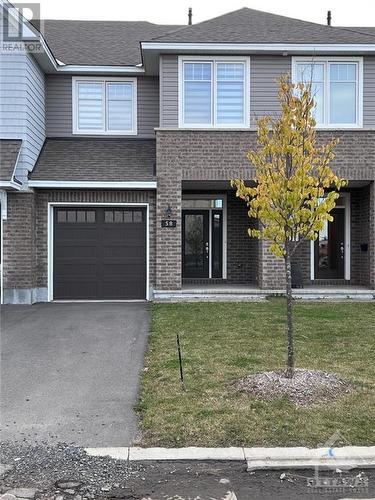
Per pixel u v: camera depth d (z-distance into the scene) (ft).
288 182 18.57
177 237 43.29
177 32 44.75
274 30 45.50
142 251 44.47
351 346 25.68
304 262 50.26
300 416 16.35
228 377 20.47
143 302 42.93
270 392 18.29
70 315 36.45
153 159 46.24
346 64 44.06
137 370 22.50
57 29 59.16
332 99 44.14
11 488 12.65
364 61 43.88
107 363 23.71
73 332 30.63
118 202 43.78
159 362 23.09
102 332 30.55
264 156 19.81
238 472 13.53
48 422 16.62
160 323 32.12
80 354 25.41
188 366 22.20
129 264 44.42
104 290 44.29
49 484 12.86
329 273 50.88
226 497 12.35
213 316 34.42
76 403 18.40
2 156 40.11
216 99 43.78
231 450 14.24
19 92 41.39
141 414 17.07
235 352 24.52
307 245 50.29
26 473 13.35
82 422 16.61
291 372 19.60
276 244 19.75
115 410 17.66
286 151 18.69
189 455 14.01
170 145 43.32
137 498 12.31
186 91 43.91
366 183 46.11
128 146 48.62
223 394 18.48
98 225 44.34
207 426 15.76
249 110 43.78
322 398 17.81
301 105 19.10
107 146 48.39
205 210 52.31
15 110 41.42
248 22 47.24
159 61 44.34
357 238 50.24
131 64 49.75
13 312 37.86
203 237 52.31
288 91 19.56
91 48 54.03
